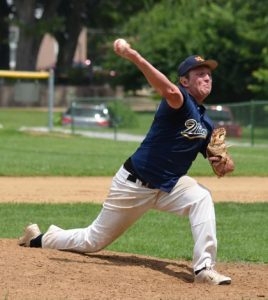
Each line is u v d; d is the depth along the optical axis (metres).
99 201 38.97
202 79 20.23
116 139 89.88
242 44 122.00
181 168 20.58
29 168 52.38
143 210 21.09
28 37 160.25
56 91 163.12
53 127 106.50
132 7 169.88
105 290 19.12
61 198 39.94
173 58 124.94
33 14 161.38
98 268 21.47
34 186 44.47
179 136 20.22
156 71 19.25
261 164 58.41
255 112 89.38
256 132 89.12
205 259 20.30
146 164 20.53
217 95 125.12
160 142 20.33
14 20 159.25
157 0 159.00
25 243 23.72
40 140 83.69
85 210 35.69
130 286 19.67
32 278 19.97
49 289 19.00
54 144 78.31
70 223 32.38
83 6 170.88
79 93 165.25
